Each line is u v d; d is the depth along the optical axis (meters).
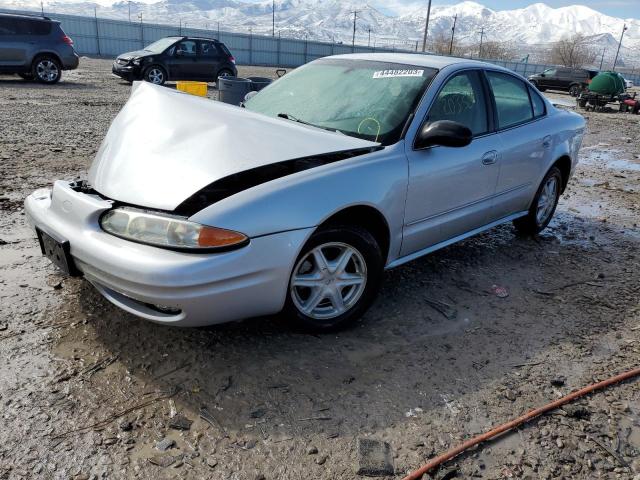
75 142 7.89
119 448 2.21
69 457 2.15
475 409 2.60
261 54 48.22
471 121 3.86
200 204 2.67
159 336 2.99
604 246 5.05
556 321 3.52
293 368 2.80
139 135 3.05
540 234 5.27
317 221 2.75
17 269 3.68
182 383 2.62
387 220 3.17
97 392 2.53
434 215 3.57
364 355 2.96
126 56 16.53
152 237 2.51
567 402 2.70
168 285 2.41
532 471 2.26
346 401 2.58
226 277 2.50
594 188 7.46
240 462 2.19
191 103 3.31
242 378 2.69
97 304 3.27
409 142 3.32
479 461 2.29
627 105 22.48
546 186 4.94
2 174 5.94
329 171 2.89
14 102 11.41
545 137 4.57
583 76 29.45
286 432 2.37
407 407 2.58
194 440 2.29
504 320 3.48
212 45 17.14
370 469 2.20
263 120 3.19
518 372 2.92
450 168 3.54
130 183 2.74
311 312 3.01
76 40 39.84
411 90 3.56
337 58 4.28
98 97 13.20
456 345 3.14
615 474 2.28
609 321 3.56
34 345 2.83
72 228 2.75
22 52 14.57
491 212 4.22
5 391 2.48
